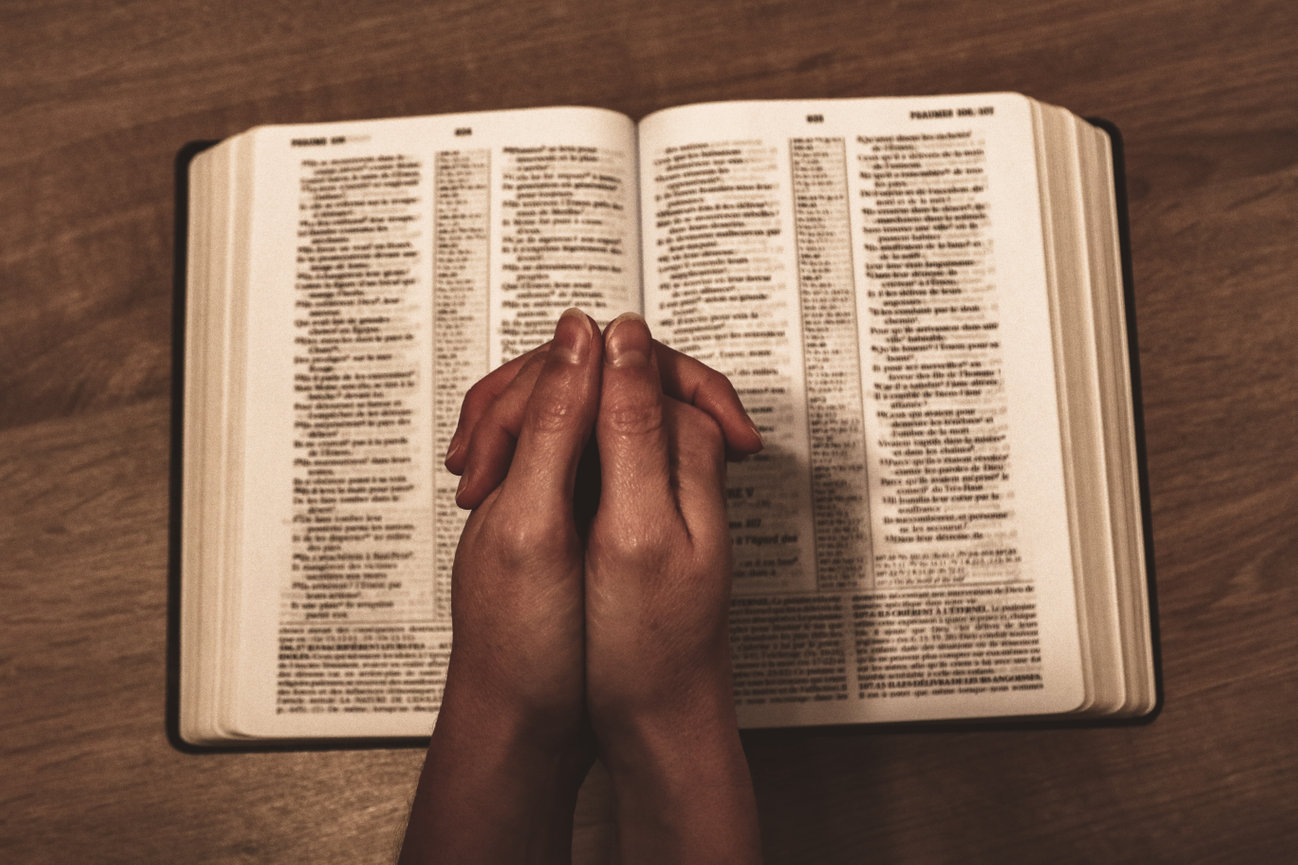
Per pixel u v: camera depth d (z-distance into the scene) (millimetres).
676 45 546
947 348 519
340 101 547
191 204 536
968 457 515
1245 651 521
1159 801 516
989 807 516
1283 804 515
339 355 521
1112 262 529
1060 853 515
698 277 519
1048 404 516
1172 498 528
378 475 519
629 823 416
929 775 518
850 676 509
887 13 546
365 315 523
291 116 546
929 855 514
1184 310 535
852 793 516
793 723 508
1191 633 522
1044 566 512
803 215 521
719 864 407
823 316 518
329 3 550
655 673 407
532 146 524
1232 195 539
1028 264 521
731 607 512
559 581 404
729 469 515
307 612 515
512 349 519
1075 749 519
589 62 546
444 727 415
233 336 524
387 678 513
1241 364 533
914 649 510
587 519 435
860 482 515
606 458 407
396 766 521
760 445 449
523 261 521
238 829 519
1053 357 518
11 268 545
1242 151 541
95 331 542
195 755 523
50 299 544
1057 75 544
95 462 536
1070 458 516
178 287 533
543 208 521
